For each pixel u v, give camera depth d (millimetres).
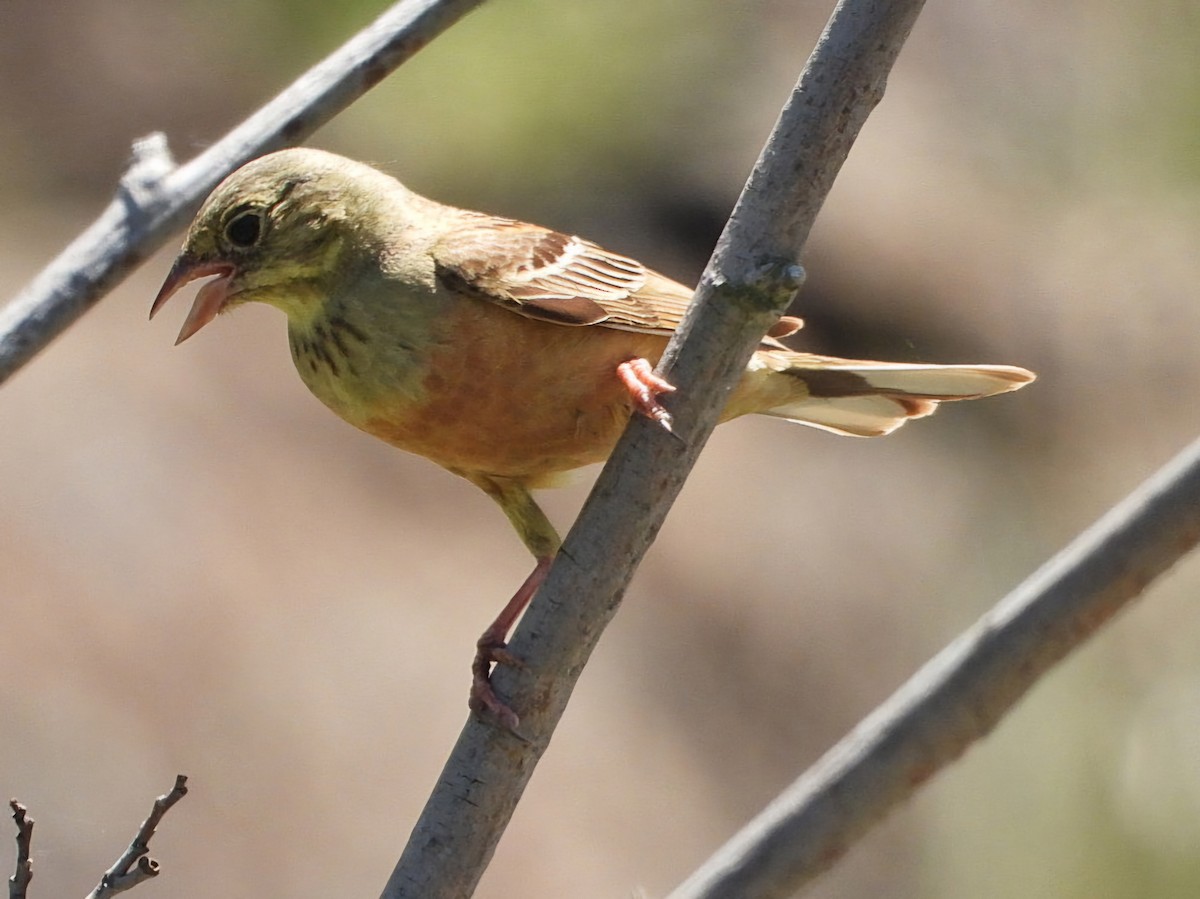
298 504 14453
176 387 15141
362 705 13062
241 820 12148
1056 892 11203
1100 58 19250
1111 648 11898
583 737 13320
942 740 4910
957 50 20281
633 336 6762
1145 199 18359
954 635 15320
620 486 5254
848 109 5031
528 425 6762
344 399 6844
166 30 18438
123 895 11430
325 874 12031
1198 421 17500
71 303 5832
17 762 11938
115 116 17672
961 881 11500
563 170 17000
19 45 18266
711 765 13570
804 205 5113
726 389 5230
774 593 15141
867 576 15633
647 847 12703
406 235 6844
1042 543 16500
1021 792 11586
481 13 17078
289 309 6961
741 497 15977
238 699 12875
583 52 17359
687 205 17125
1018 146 19344
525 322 6648
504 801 5250
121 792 12062
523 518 7098
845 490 16359
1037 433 17500
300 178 6844
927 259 18203
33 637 12805
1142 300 18078
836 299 17750
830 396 7586
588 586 5273
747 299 5125
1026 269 18438
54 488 13922
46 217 16609
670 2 18141
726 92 17859
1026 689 4906
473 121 16906
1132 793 11336
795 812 4949
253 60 17891
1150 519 4848
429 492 15070
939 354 17562
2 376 5723
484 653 6727
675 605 14742
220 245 6832
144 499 14062
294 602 13633
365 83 6027
